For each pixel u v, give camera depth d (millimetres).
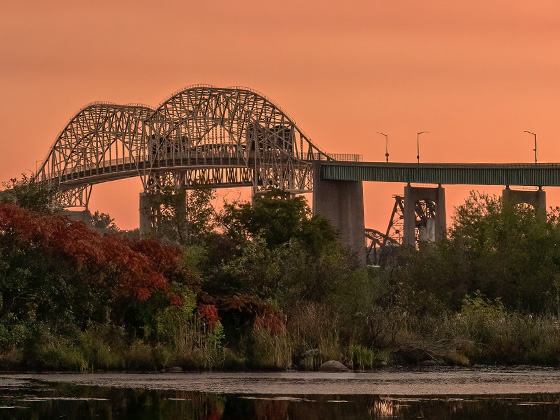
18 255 155500
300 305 176875
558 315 194750
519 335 179250
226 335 165750
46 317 156250
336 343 162000
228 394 129375
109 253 161125
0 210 157500
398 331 173250
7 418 110625
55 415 112688
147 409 117562
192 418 112625
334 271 194625
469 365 169625
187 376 146750
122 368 151500
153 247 169125
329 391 133375
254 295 174125
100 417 112000
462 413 117750
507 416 116062
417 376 152500
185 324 160250
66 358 149375
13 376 142500
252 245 194750
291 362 159000
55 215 171500
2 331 150625
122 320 161750
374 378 148750
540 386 141375
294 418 113562
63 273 158250
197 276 172375
